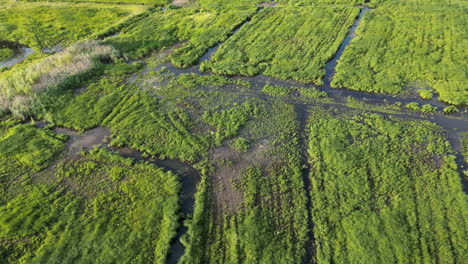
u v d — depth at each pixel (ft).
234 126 76.89
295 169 65.67
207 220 57.98
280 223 56.85
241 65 99.50
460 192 58.54
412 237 52.80
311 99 84.69
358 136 71.97
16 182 66.28
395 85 85.92
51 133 78.33
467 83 83.92
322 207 58.44
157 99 88.48
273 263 51.26
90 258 52.70
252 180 64.13
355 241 52.85
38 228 57.16
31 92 89.10
